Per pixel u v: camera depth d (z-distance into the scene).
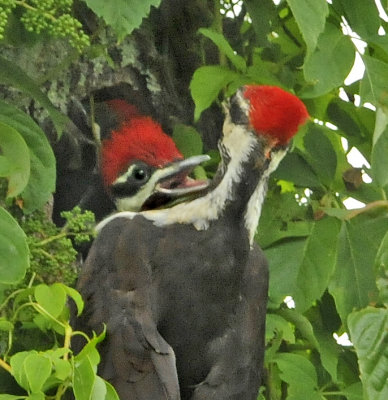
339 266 7.52
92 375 5.53
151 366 6.30
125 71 8.59
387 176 7.36
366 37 7.54
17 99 8.02
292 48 8.35
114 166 8.32
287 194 7.84
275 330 7.52
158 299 6.60
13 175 6.25
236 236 6.73
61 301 5.89
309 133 7.88
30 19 6.64
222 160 6.77
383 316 7.02
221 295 6.70
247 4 8.12
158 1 6.38
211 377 6.55
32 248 6.74
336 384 7.95
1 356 6.80
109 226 6.98
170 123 8.80
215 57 8.71
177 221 6.84
